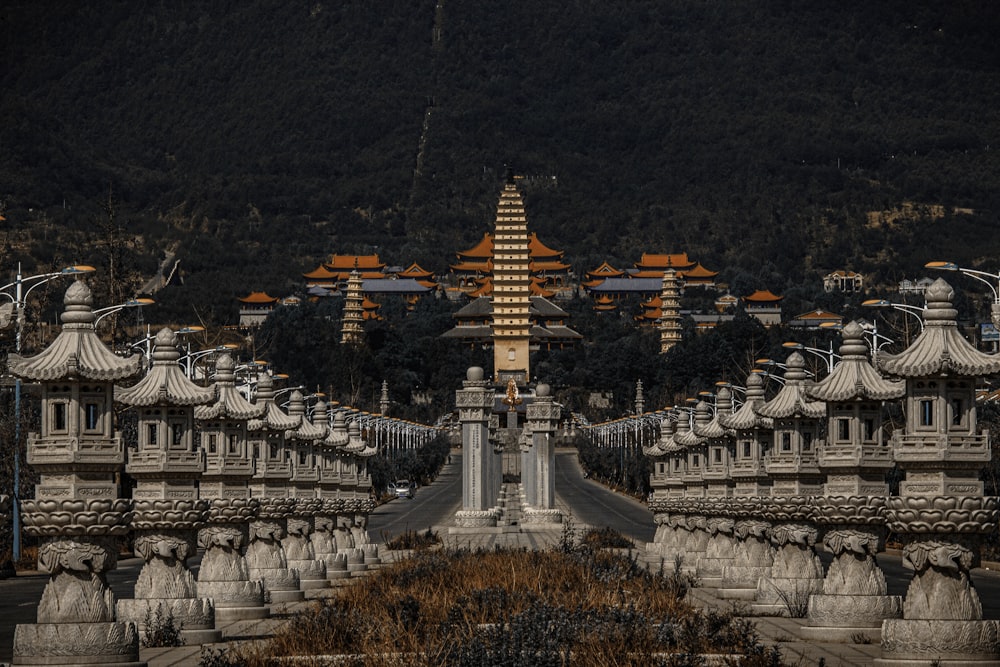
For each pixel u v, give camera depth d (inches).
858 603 1584.6
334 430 3297.2
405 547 3909.9
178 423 1636.3
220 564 1903.3
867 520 1595.7
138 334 7460.6
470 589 1974.7
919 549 1336.1
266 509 2209.6
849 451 1644.9
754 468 2186.3
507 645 1370.6
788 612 1868.8
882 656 1347.2
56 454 1349.7
